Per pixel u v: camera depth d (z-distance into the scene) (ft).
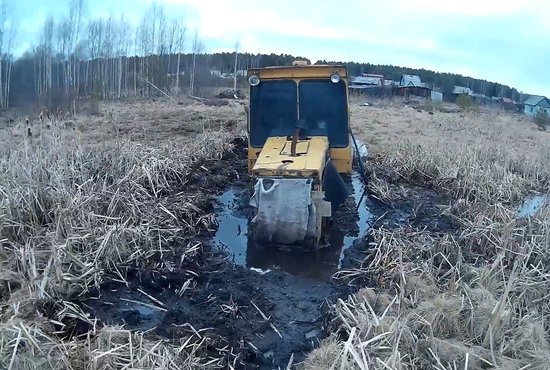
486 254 21.27
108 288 17.93
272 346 15.44
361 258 21.08
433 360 13.58
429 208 27.81
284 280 19.35
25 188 22.25
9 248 19.10
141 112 57.41
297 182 20.40
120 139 38.32
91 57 95.71
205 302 17.28
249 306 17.26
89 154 28.71
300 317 17.07
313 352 14.25
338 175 23.90
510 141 55.62
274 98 25.46
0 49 87.15
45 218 21.65
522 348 14.32
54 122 35.40
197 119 53.47
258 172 20.77
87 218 21.06
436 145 42.24
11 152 26.89
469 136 54.75
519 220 24.50
